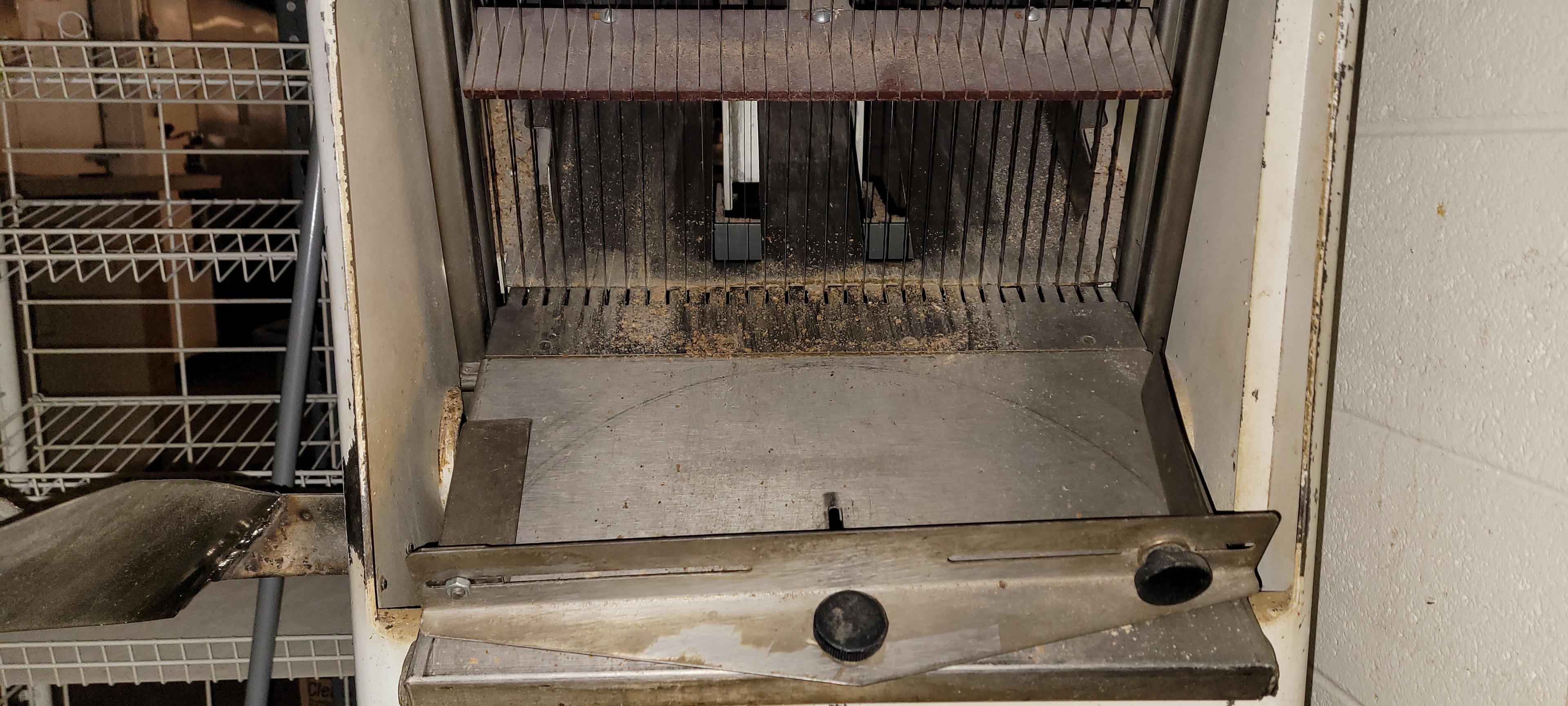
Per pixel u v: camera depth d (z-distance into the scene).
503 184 0.94
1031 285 0.94
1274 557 0.71
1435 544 0.87
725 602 0.65
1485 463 0.81
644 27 0.83
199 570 0.75
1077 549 0.65
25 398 1.46
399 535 0.73
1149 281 0.87
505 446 0.79
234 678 1.41
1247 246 0.73
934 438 0.80
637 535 0.73
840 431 0.80
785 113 0.96
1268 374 0.71
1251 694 0.64
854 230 0.95
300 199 1.52
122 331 1.62
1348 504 1.00
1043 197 0.97
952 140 0.90
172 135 1.55
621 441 0.79
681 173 0.95
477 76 0.80
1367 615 0.97
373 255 0.70
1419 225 0.88
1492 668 0.82
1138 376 0.86
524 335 0.88
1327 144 0.68
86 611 0.75
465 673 0.62
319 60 0.64
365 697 0.67
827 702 0.63
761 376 0.84
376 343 0.70
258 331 1.67
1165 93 0.80
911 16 0.85
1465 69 0.82
